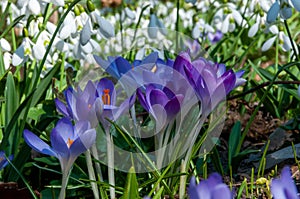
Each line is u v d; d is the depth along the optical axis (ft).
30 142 1.96
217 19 4.74
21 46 2.87
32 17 2.93
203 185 1.49
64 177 1.97
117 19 5.78
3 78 3.00
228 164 2.78
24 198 2.37
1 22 3.07
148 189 2.41
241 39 5.29
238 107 3.70
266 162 2.79
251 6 4.26
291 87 3.06
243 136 2.81
